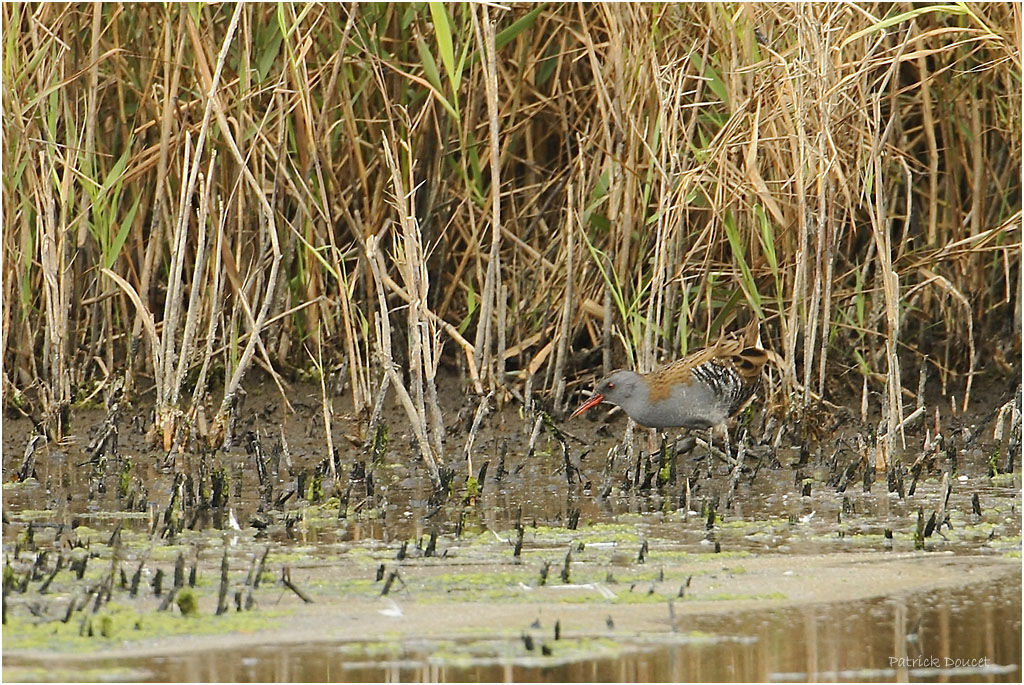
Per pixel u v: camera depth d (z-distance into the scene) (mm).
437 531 10336
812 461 12883
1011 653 7406
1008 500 11328
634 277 14203
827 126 12375
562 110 14047
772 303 14391
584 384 14531
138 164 14133
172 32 13898
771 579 8922
